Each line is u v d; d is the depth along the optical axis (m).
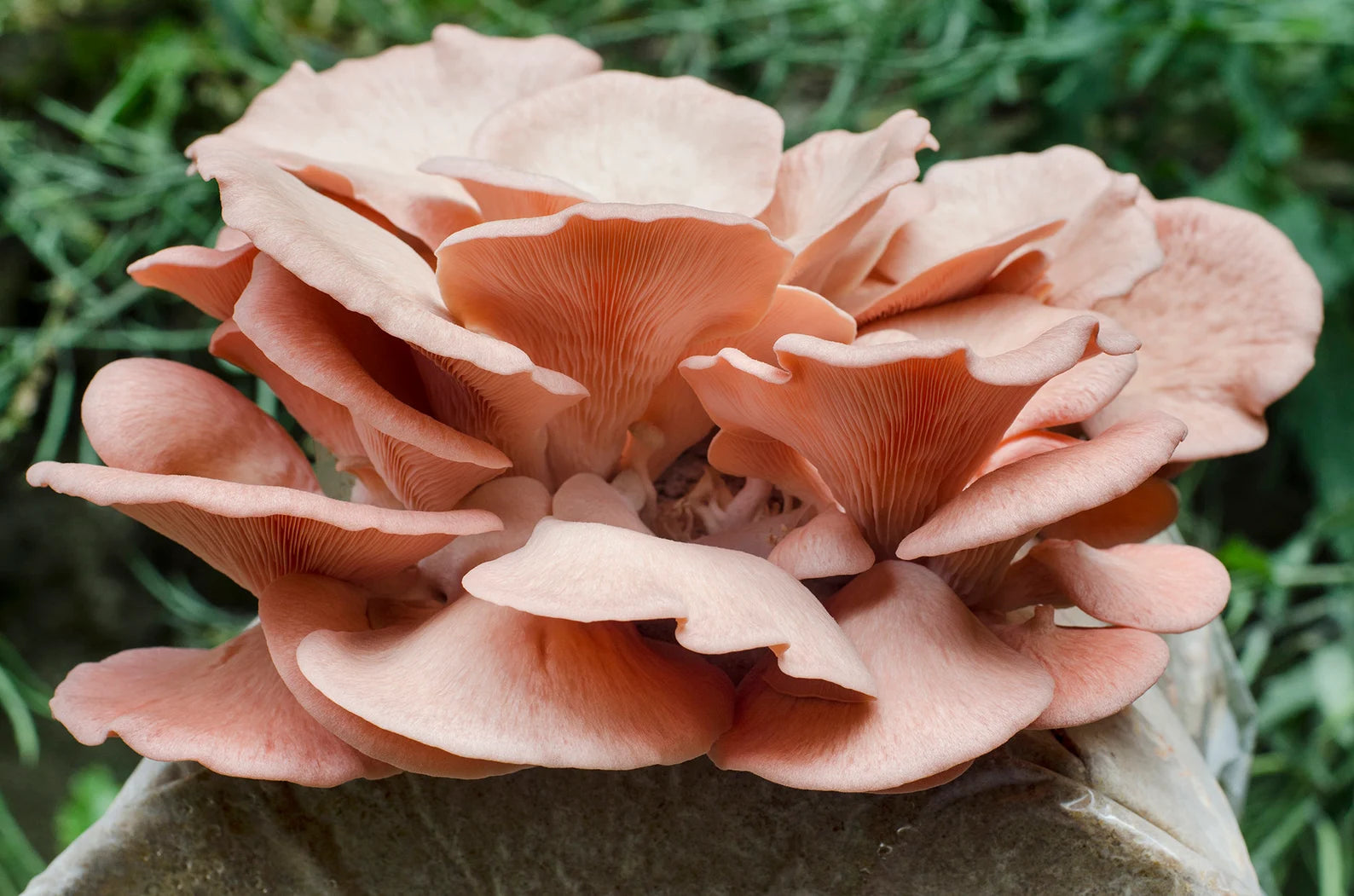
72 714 0.52
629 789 0.55
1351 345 1.13
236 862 0.56
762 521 0.56
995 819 0.54
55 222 1.06
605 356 0.53
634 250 0.49
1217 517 1.25
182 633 1.27
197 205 1.02
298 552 0.53
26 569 1.21
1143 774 0.55
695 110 0.58
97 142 1.07
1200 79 1.19
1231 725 0.68
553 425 0.55
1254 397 0.58
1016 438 0.54
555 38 0.63
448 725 0.49
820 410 0.51
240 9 1.08
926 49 1.18
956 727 0.49
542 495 0.54
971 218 0.61
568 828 0.56
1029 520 0.49
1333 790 1.06
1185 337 0.60
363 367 0.53
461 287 0.51
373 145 0.60
